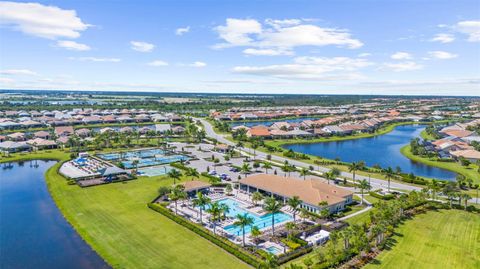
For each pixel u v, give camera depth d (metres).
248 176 133.75
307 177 136.88
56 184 122.75
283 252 73.62
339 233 75.88
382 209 87.25
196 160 169.38
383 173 143.25
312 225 88.50
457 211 98.75
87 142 198.25
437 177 146.25
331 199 99.12
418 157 185.62
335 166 158.00
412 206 100.25
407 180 131.62
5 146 184.88
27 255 71.88
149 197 109.00
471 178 140.62
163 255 70.94
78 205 100.75
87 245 76.25
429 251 73.19
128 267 66.00
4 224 88.44
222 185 124.38
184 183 116.38
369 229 83.94
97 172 133.50
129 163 160.75
